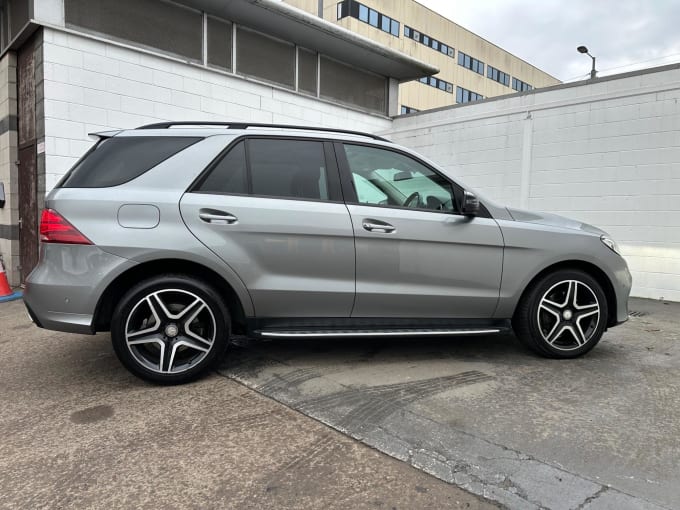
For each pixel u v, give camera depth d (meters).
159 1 7.76
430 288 3.58
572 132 7.75
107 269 3.07
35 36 6.72
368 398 3.10
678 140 6.77
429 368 3.68
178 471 2.28
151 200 3.16
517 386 3.30
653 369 3.68
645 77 7.36
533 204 8.23
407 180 3.70
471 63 42.34
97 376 3.53
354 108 11.07
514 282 3.71
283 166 3.47
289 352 4.05
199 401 3.06
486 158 8.85
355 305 3.50
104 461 2.37
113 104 7.18
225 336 3.35
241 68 8.99
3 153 7.93
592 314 3.85
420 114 11.12
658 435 2.60
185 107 8.06
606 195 7.44
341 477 2.23
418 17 36.75
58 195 3.18
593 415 2.85
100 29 7.05
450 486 2.16
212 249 3.21
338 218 3.41
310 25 9.10
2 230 8.23
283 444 2.53
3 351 4.15
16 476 2.24
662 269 6.96
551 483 2.17
